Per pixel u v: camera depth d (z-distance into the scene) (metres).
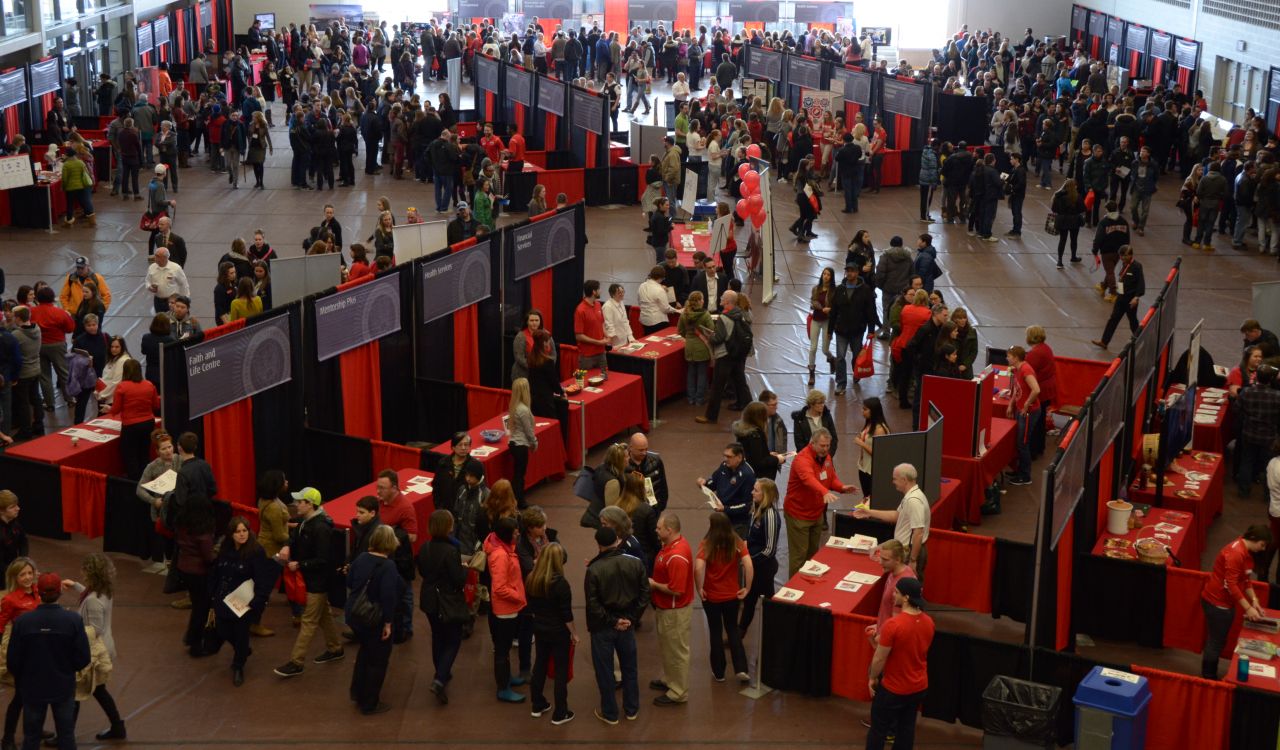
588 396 15.16
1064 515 10.20
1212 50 37.22
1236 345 19.38
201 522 10.49
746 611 10.90
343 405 14.33
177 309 15.72
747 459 12.05
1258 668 9.52
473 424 15.17
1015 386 14.62
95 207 26.42
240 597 10.12
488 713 9.96
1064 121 29.42
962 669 9.76
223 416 12.70
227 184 28.92
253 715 9.90
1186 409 13.73
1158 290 21.91
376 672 9.82
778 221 26.56
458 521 11.39
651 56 44.62
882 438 11.47
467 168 26.84
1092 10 47.81
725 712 10.03
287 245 23.84
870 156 28.72
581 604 11.64
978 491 13.39
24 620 8.80
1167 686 9.09
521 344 14.64
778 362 18.42
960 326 14.35
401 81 42.66
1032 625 9.77
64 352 16.09
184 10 44.09
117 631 11.12
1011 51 43.94
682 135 29.20
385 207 19.81
